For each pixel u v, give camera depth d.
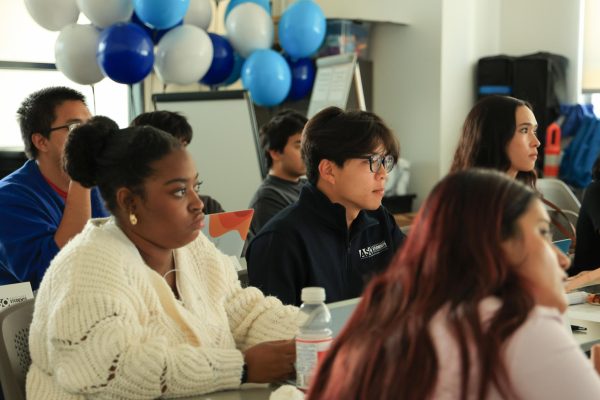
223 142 5.06
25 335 1.58
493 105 2.57
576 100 5.45
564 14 5.44
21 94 5.14
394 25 5.68
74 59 4.52
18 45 5.11
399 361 0.89
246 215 2.24
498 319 0.88
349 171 2.09
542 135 5.23
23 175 2.59
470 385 0.86
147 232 1.53
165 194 1.50
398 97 5.71
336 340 1.00
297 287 2.11
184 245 1.55
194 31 4.72
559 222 3.06
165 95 5.06
